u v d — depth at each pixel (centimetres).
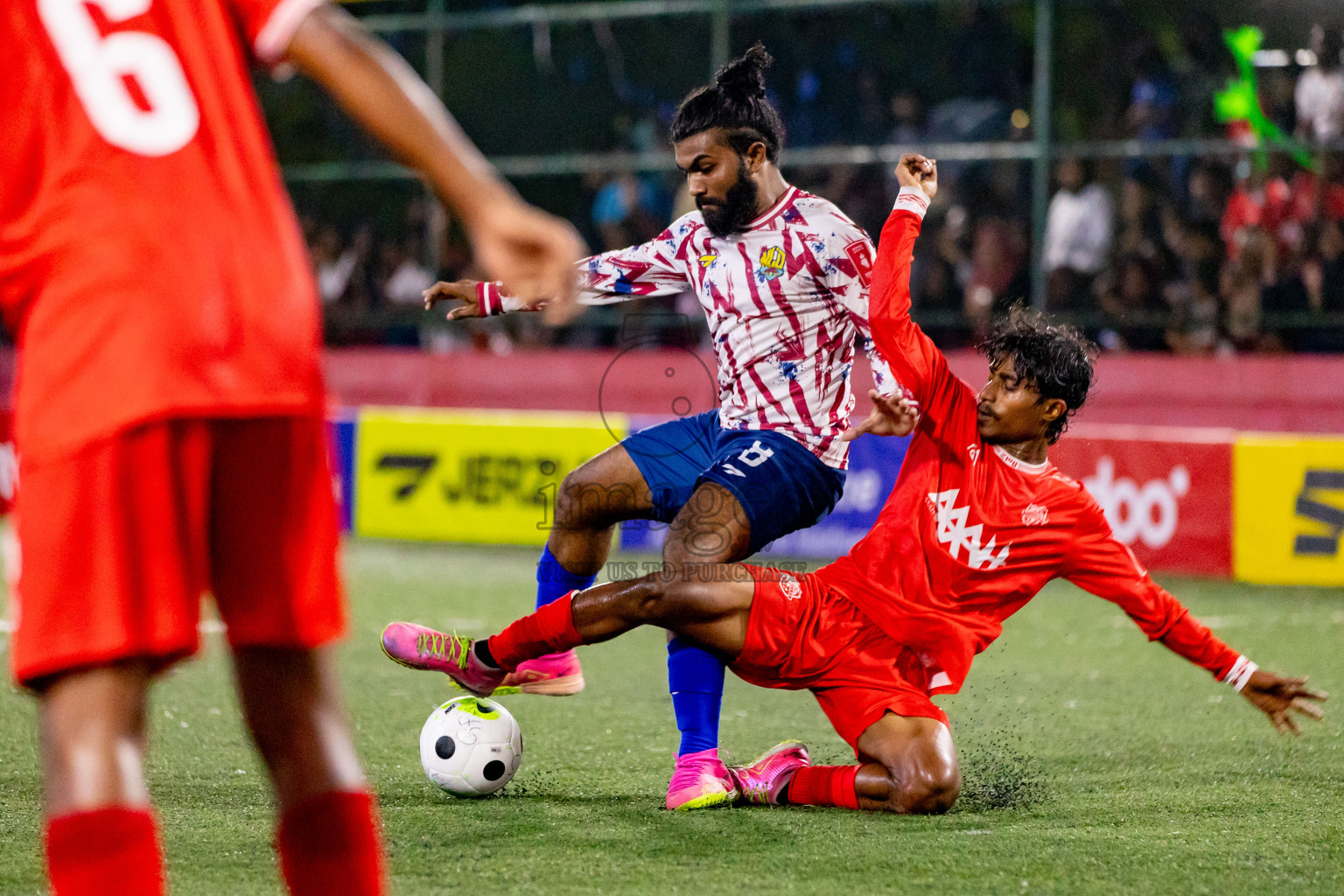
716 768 1041
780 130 1118
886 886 830
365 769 1166
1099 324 3161
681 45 3538
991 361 1065
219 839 919
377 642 1889
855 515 2697
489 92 3659
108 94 488
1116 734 1364
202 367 477
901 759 1002
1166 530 2584
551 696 1516
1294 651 1873
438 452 3020
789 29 3466
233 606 519
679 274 1170
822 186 3422
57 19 489
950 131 3356
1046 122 3161
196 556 494
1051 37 3153
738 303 1114
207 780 1103
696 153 1096
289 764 537
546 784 1110
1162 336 3183
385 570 2627
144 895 480
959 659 1050
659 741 1297
